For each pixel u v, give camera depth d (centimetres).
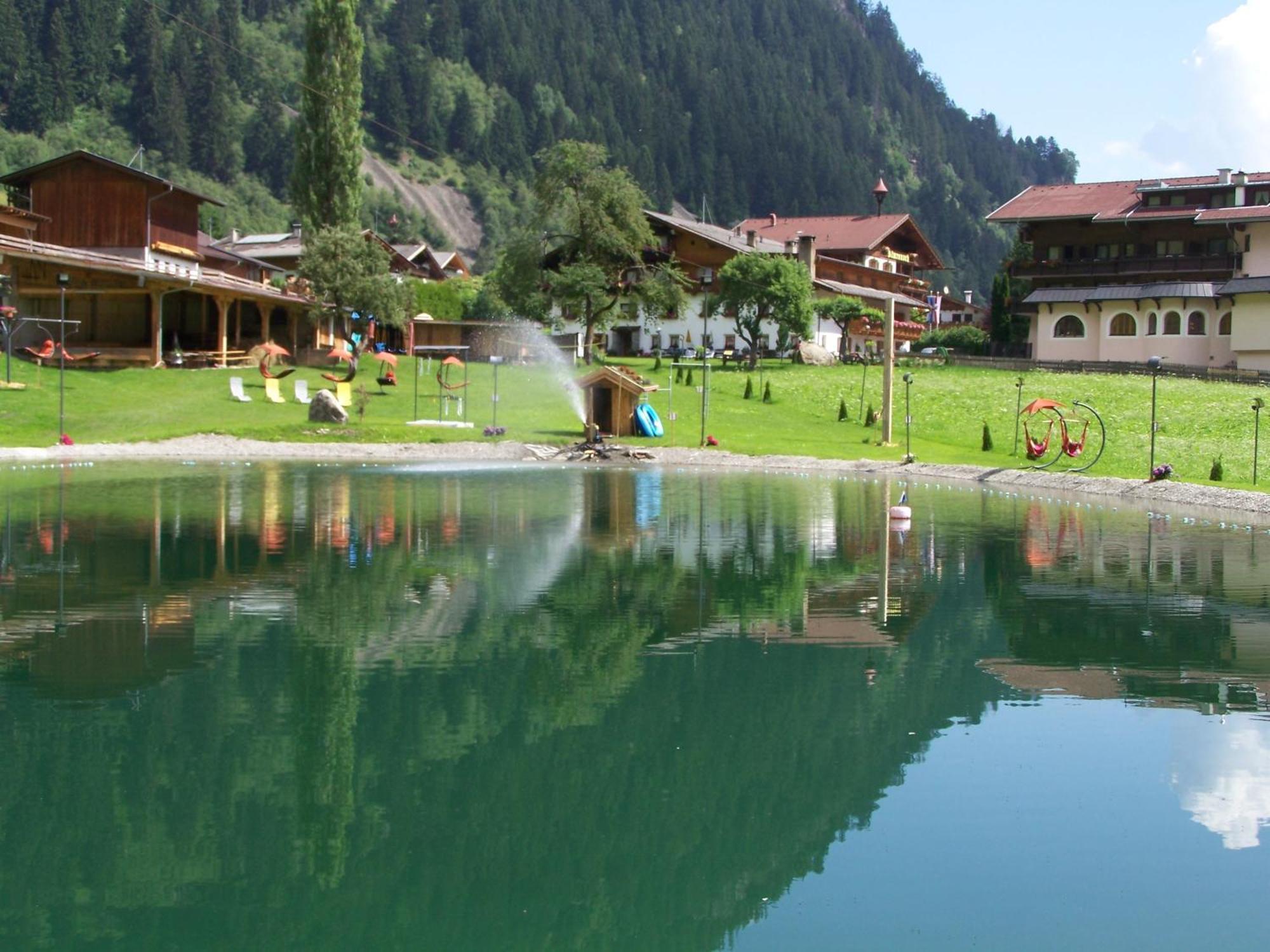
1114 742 1366
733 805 1183
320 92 7912
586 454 5153
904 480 4562
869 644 1777
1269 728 1418
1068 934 946
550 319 8862
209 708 1412
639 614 1945
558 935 947
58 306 6769
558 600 2031
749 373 7712
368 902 988
